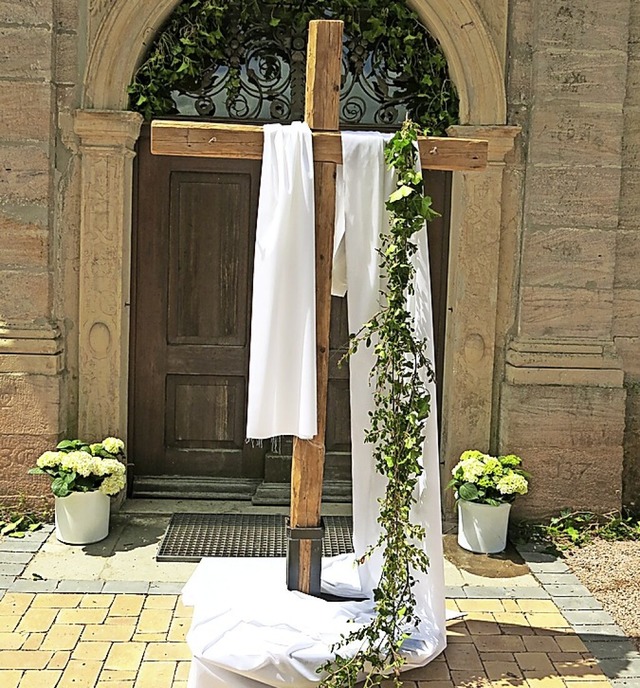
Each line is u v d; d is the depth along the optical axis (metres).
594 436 5.18
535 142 5.07
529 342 5.14
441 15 5.11
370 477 3.82
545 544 5.00
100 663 3.61
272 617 3.63
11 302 5.06
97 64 5.03
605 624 4.07
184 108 5.35
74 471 4.71
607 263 5.14
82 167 5.08
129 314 5.43
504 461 4.98
